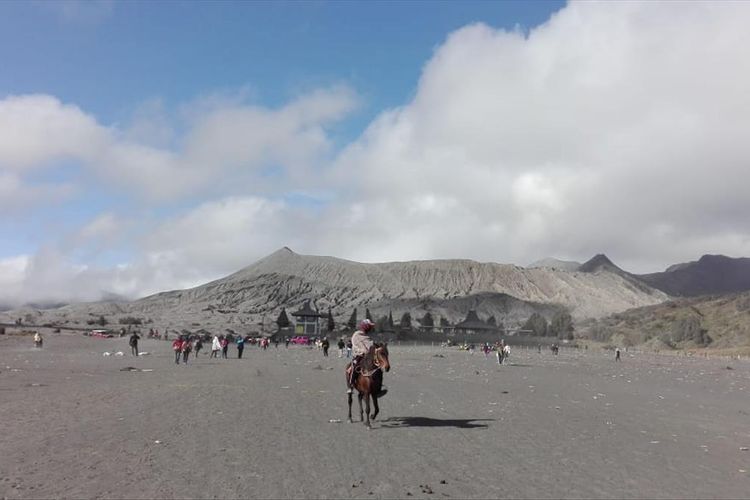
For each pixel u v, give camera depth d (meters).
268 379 41.91
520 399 32.19
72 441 16.45
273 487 11.89
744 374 73.12
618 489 12.48
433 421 22.23
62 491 11.31
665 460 15.87
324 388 35.59
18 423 19.53
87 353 82.12
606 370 71.38
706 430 22.38
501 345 81.62
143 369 50.22
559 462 15.12
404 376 50.47
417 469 13.86
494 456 15.67
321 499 11.10
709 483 13.30
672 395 39.19
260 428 19.42
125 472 12.95
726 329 197.25
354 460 14.71
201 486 11.86
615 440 19.00
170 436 17.55
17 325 177.88
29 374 41.59
